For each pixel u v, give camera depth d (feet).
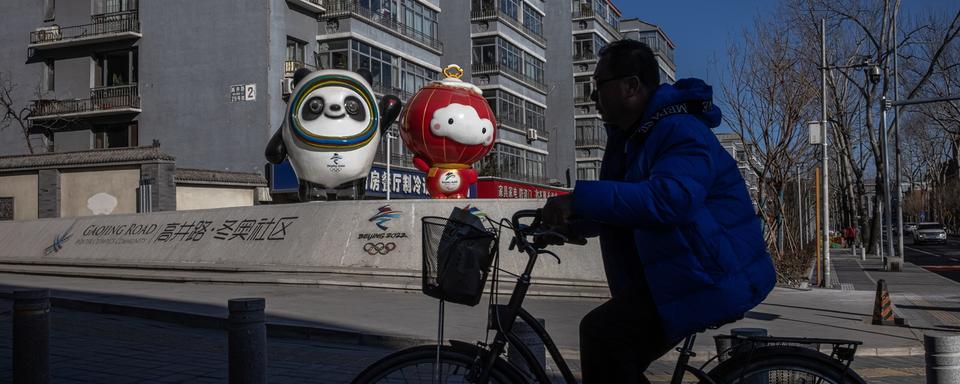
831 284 64.49
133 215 61.26
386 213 50.26
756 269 9.27
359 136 57.41
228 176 96.58
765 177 76.18
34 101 113.80
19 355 16.06
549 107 169.48
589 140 179.42
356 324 32.12
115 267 55.67
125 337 29.55
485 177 122.01
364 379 10.10
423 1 125.18
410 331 30.37
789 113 74.49
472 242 9.77
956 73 109.60
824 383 9.78
